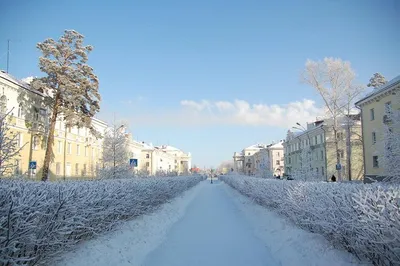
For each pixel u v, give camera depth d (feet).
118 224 27.43
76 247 20.31
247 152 424.05
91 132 99.09
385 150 62.34
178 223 38.24
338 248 20.38
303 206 26.27
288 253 22.27
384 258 15.96
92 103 97.76
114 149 89.45
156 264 21.24
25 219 14.73
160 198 47.75
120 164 85.81
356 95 116.78
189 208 55.47
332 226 19.75
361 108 112.68
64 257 18.21
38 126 109.91
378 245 15.48
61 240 17.49
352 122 119.75
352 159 147.74
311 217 24.63
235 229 34.12
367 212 15.60
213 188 140.26
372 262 17.02
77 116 94.99
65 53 95.30
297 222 28.30
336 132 116.98
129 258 21.29
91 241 22.22
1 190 14.65
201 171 508.12
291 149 224.33
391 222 14.53
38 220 15.76
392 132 64.75
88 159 150.51
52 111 106.01
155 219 36.01
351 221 17.34
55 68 91.40
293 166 212.02
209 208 55.21
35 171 106.32
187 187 101.35
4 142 28.55
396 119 64.59
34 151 108.17
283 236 26.84
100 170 80.23
